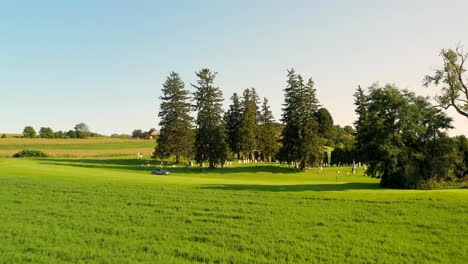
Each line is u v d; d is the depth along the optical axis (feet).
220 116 279.49
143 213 81.15
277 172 260.01
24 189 114.32
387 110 147.74
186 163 320.91
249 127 325.42
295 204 92.38
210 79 278.87
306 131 267.18
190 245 58.13
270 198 101.24
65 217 76.18
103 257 51.29
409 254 55.26
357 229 68.80
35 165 238.07
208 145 274.16
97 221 72.79
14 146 457.68
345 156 347.77
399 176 142.00
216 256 52.75
